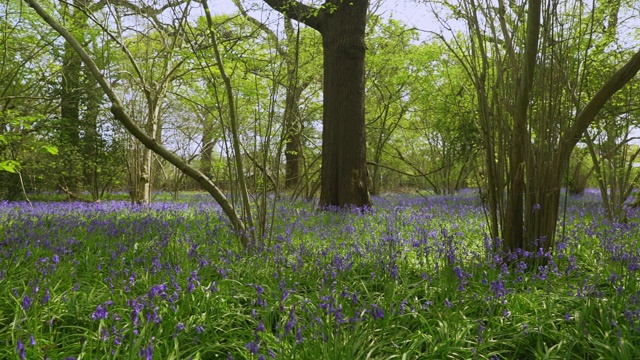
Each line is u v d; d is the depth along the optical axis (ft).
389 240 18.61
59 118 51.60
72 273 15.28
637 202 40.81
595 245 21.30
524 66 16.80
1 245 18.90
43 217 29.53
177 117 61.57
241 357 11.00
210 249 19.86
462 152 52.03
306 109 61.62
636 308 12.28
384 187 116.57
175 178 63.57
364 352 10.81
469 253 19.33
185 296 12.87
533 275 15.71
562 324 12.25
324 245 22.03
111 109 19.83
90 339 10.11
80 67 51.21
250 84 26.50
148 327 10.26
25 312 11.55
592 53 29.63
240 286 15.15
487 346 11.21
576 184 62.49
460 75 50.34
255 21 26.27
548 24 16.60
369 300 13.84
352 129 40.19
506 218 17.71
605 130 31.94
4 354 10.02
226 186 53.93
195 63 24.67
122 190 75.77
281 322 12.16
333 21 40.40
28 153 50.83
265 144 21.49
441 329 11.61
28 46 44.21
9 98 38.73
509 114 17.72
